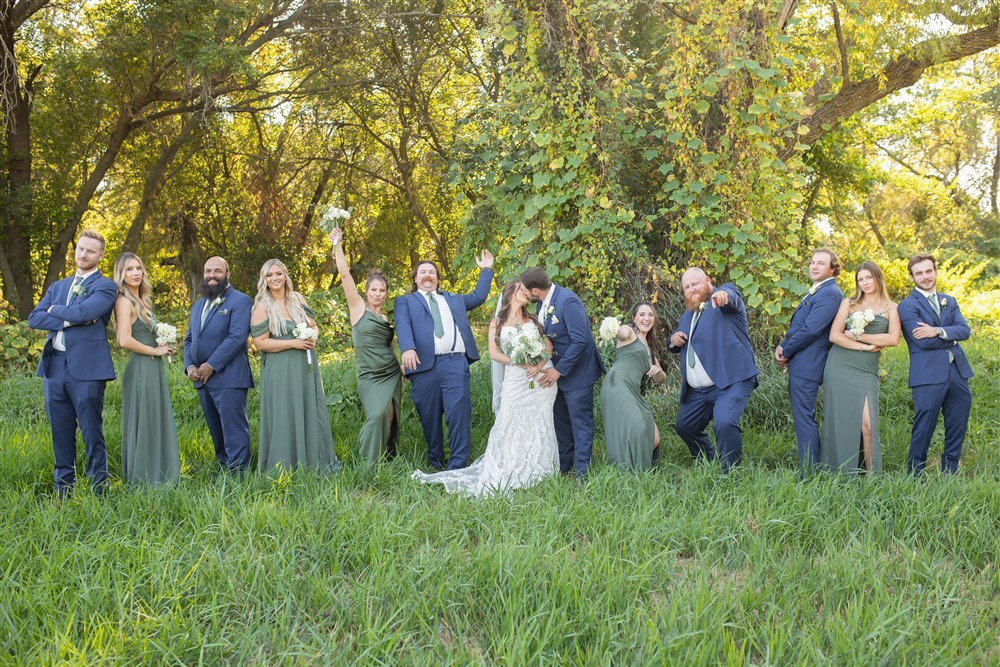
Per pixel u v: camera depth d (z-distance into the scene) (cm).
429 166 2014
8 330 1075
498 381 633
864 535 409
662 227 771
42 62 1599
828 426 548
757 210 728
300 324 569
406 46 1772
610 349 712
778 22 796
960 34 962
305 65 1739
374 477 531
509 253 771
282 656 299
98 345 515
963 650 301
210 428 594
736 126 729
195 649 301
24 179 1638
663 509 452
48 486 532
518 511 452
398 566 372
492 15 736
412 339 596
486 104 789
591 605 327
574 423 579
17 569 358
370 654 298
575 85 716
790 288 711
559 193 732
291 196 2177
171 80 1656
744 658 298
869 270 543
